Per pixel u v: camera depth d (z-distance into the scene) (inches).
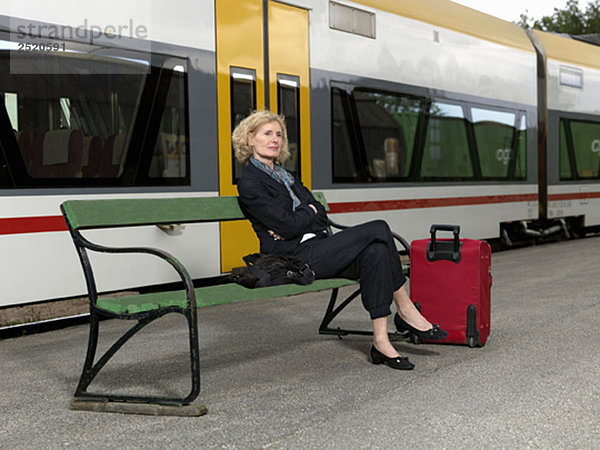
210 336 177.9
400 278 142.8
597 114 449.1
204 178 224.4
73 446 102.0
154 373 142.1
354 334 172.4
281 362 149.1
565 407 115.6
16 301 181.3
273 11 245.1
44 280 186.4
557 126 411.5
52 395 128.6
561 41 431.5
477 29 352.8
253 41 238.5
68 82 192.1
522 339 165.9
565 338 166.4
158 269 211.8
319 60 262.8
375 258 138.1
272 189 144.2
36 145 185.3
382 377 135.3
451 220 330.0
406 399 121.0
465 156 339.9
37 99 185.6
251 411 115.9
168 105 214.7
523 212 381.4
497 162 362.6
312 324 190.9
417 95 310.3
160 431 107.3
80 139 194.4
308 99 257.9
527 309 204.7
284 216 140.5
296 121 253.8
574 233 460.4
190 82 220.1
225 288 128.4
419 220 311.0
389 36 295.6
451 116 331.0
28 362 154.9
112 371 144.4
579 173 431.8
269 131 146.0
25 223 182.4
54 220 187.9
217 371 142.5
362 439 102.0
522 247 410.9
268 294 126.0
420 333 144.3
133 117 206.5
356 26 279.3
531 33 415.5
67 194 190.7
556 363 143.6
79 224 118.3
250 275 129.1
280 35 247.6
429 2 329.1
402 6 305.9
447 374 136.4
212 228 225.6
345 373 138.8
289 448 99.0
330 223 158.9
